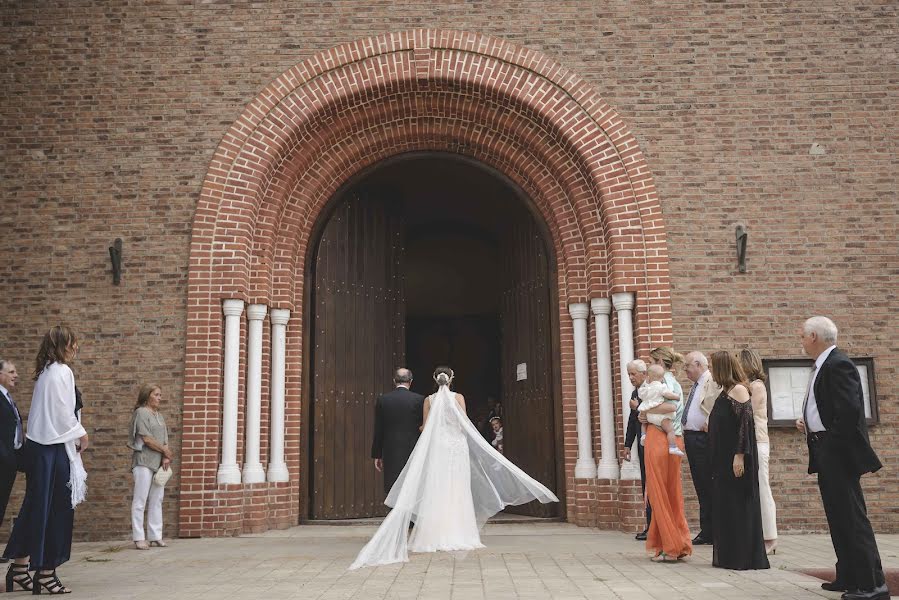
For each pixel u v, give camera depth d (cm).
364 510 1121
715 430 649
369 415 1154
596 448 1027
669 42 1056
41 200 1024
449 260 1739
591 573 621
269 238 1050
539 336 1131
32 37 1059
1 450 605
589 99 1044
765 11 1062
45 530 575
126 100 1046
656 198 1020
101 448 966
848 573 522
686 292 1002
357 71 1050
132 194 1024
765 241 1012
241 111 1042
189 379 972
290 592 554
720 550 637
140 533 837
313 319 1105
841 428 512
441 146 1117
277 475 1014
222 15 1064
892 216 1013
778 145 1032
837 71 1046
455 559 708
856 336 988
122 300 1000
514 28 1060
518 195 1126
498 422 1360
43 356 616
